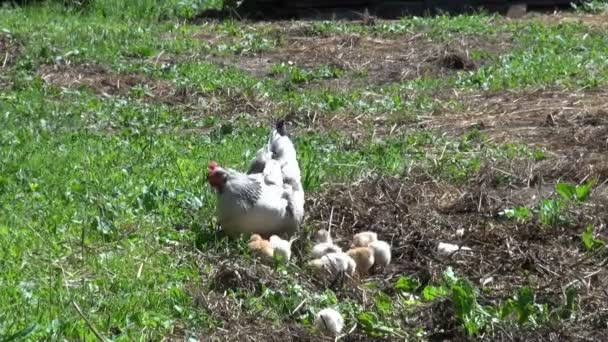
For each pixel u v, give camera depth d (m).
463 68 15.20
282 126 8.59
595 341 6.38
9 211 8.36
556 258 7.63
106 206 8.41
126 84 13.70
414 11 19.98
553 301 6.89
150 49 15.72
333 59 15.77
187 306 6.74
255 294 6.96
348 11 19.84
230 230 7.75
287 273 7.18
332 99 12.73
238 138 11.03
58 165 9.73
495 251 7.74
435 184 9.29
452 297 6.57
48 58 14.68
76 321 6.43
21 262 7.38
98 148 10.43
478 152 10.53
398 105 12.66
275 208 7.68
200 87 13.44
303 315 6.69
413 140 10.98
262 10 20.11
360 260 7.41
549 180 9.72
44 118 11.72
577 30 17.97
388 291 7.23
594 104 12.46
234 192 7.64
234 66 15.37
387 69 15.29
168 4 20.64
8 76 13.87
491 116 12.13
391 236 8.07
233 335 6.39
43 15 19.06
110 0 20.27
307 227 8.09
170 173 9.52
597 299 6.95
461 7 20.09
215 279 7.04
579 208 8.61
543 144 10.93
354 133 11.41
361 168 9.66
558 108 12.28
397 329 6.46
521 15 20.05
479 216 8.53
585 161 10.16
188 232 7.99
